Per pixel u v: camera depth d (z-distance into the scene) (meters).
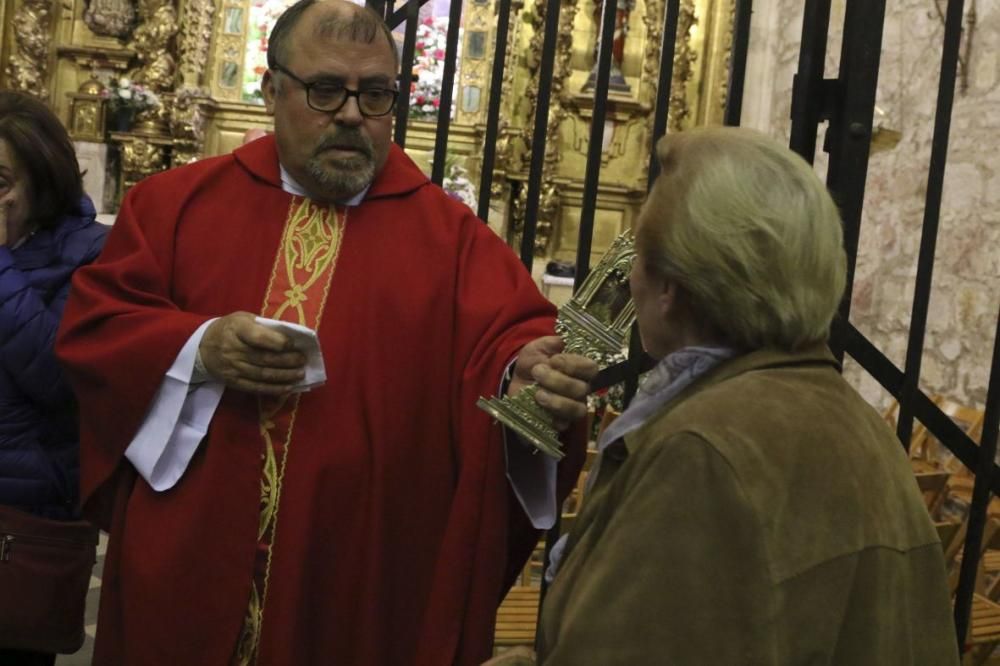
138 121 8.55
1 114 2.04
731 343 1.20
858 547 1.07
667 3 1.90
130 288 1.83
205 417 1.79
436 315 1.90
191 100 8.39
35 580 2.00
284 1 8.72
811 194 1.16
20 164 2.02
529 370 1.65
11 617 1.98
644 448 1.13
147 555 1.76
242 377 1.69
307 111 1.83
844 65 1.82
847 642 1.08
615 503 1.15
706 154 1.18
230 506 1.77
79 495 2.02
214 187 1.99
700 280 1.15
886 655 1.08
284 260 1.92
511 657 1.30
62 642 2.05
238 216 1.95
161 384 1.74
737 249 1.13
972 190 5.81
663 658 1.02
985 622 3.04
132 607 1.76
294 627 1.77
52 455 2.06
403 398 1.85
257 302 1.90
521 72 8.90
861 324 6.77
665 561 1.04
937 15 6.16
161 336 1.74
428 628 1.75
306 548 1.78
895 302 6.45
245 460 1.78
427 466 1.86
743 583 1.02
